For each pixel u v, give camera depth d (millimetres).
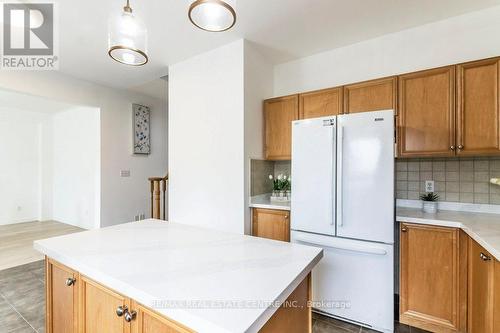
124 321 918
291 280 869
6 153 5262
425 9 2102
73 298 1125
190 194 3018
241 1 1986
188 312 685
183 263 1013
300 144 2217
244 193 2594
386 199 1861
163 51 2838
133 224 1685
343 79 2738
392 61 2479
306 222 2172
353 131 1975
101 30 2383
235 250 1171
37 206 5668
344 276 2012
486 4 2033
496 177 2055
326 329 1928
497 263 1310
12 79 3047
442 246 1784
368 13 2152
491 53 2074
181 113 3107
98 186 4109
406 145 2137
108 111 4180
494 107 1823
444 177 2250
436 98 2027
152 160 4953
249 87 2682
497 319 1312
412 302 1882
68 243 1262
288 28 2387
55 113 5590
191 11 1155
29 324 1984
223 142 2732
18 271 2982
